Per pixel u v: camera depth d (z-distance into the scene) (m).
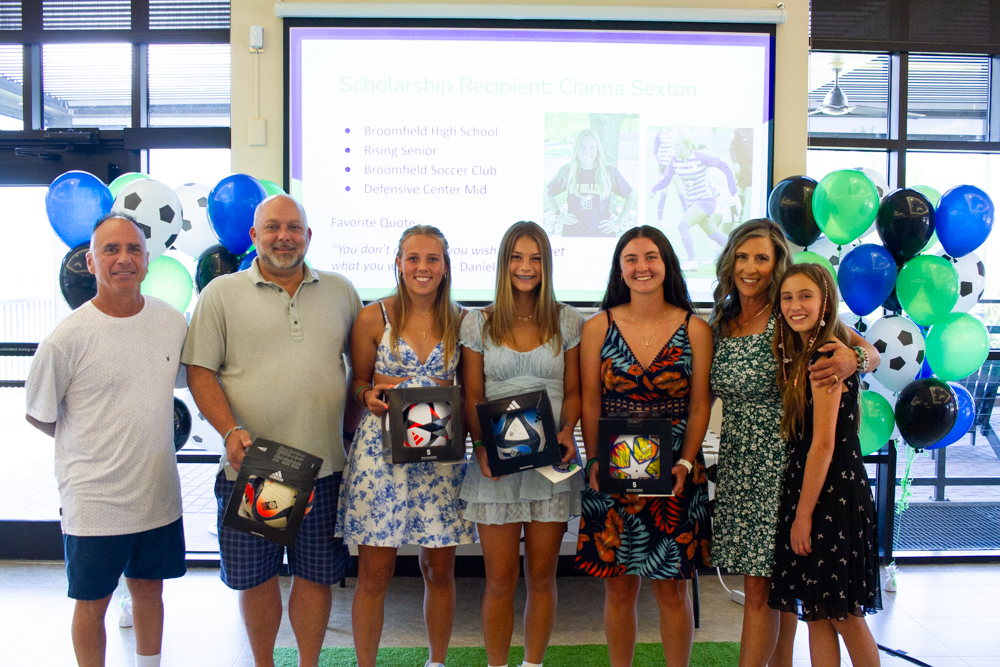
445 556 1.97
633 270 1.84
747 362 1.77
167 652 2.30
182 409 2.48
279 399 1.82
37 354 1.73
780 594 1.70
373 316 1.94
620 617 1.92
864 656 1.68
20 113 3.10
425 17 2.87
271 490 1.69
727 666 2.21
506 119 2.93
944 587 2.87
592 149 2.95
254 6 2.90
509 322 1.91
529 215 2.96
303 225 1.87
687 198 2.97
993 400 3.53
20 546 3.05
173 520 1.86
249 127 2.92
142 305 1.84
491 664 1.96
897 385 2.58
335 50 2.89
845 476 1.65
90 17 3.05
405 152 2.93
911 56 3.17
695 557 1.86
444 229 2.95
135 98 3.07
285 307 1.86
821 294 1.67
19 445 3.42
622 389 1.89
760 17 2.90
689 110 2.95
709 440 2.66
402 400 1.77
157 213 2.35
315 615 1.92
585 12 2.88
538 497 1.86
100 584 1.76
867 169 2.69
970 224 2.45
